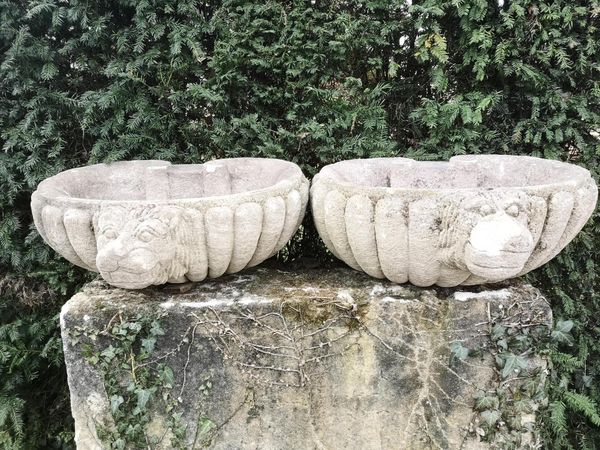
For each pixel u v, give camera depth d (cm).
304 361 167
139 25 215
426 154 228
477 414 169
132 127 218
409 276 167
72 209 156
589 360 239
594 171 224
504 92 226
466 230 146
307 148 232
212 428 170
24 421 236
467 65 227
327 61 229
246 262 171
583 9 207
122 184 208
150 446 170
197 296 171
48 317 245
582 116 214
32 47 213
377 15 229
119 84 218
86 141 236
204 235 156
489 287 172
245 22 222
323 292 172
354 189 158
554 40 212
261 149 222
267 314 165
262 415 171
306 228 228
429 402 169
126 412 167
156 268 151
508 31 217
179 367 167
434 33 217
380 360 168
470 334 166
